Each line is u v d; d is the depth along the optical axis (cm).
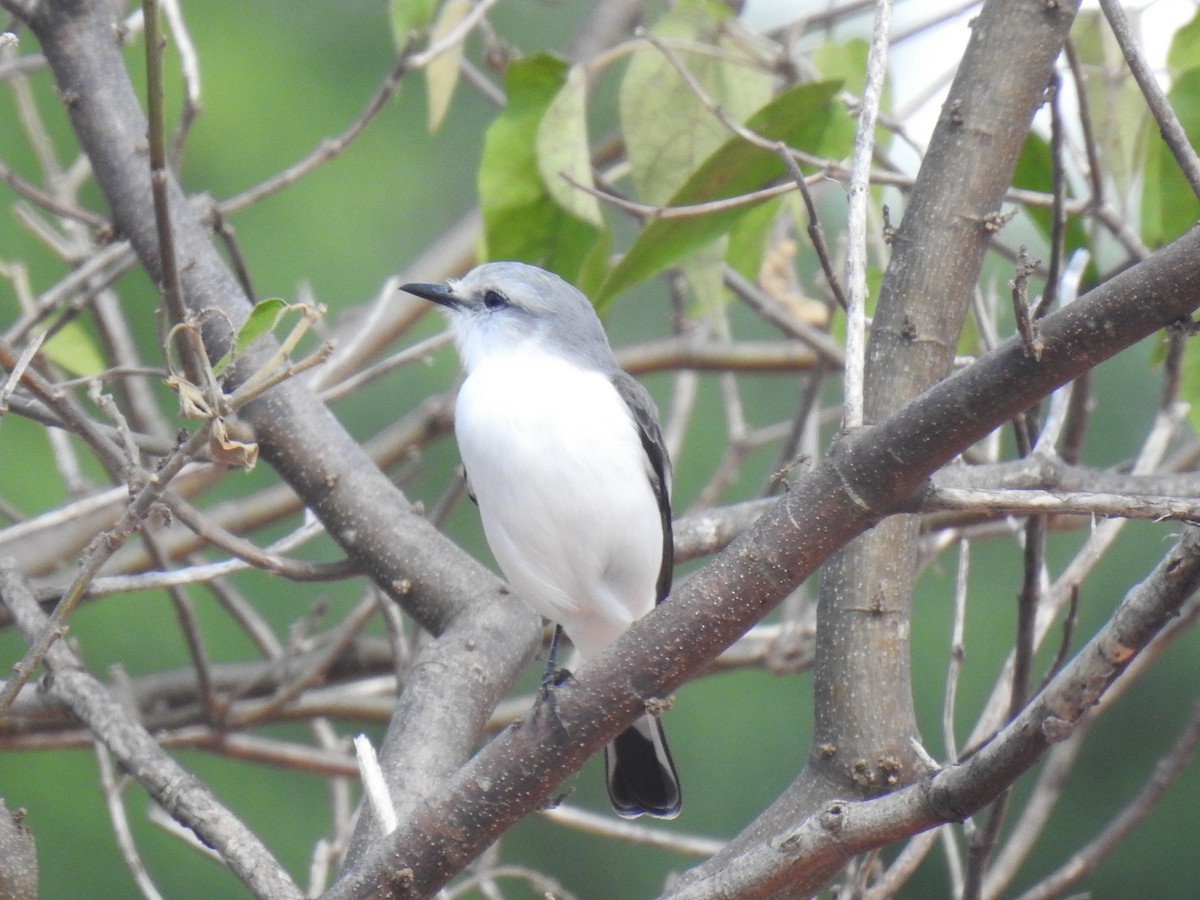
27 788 1588
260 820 1670
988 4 771
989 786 489
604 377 951
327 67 1822
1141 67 599
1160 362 970
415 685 780
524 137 1002
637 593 944
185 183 1706
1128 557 1708
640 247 903
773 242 1309
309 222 1736
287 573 838
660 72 968
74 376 1140
